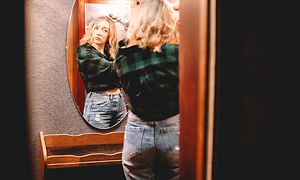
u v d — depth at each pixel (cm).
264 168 96
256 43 95
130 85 169
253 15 94
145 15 166
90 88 256
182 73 117
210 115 103
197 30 105
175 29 166
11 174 222
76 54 251
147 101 166
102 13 254
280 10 91
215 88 101
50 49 244
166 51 164
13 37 220
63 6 245
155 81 164
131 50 167
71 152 253
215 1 99
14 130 222
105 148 262
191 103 110
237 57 97
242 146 99
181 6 116
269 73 94
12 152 222
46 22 241
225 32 98
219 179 102
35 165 242
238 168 99
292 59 90
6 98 219
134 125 175
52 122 247
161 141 171
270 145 95
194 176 109
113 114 262
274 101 93
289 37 90
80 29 250
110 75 259
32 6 236
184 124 116
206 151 104
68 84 250
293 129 91
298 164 91
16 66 221
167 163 175
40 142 242
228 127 100
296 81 90
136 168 179
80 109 254
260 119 95
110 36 257
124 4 258
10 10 218
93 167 262
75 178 257
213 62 101
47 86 244
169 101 167
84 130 256
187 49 113
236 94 98
